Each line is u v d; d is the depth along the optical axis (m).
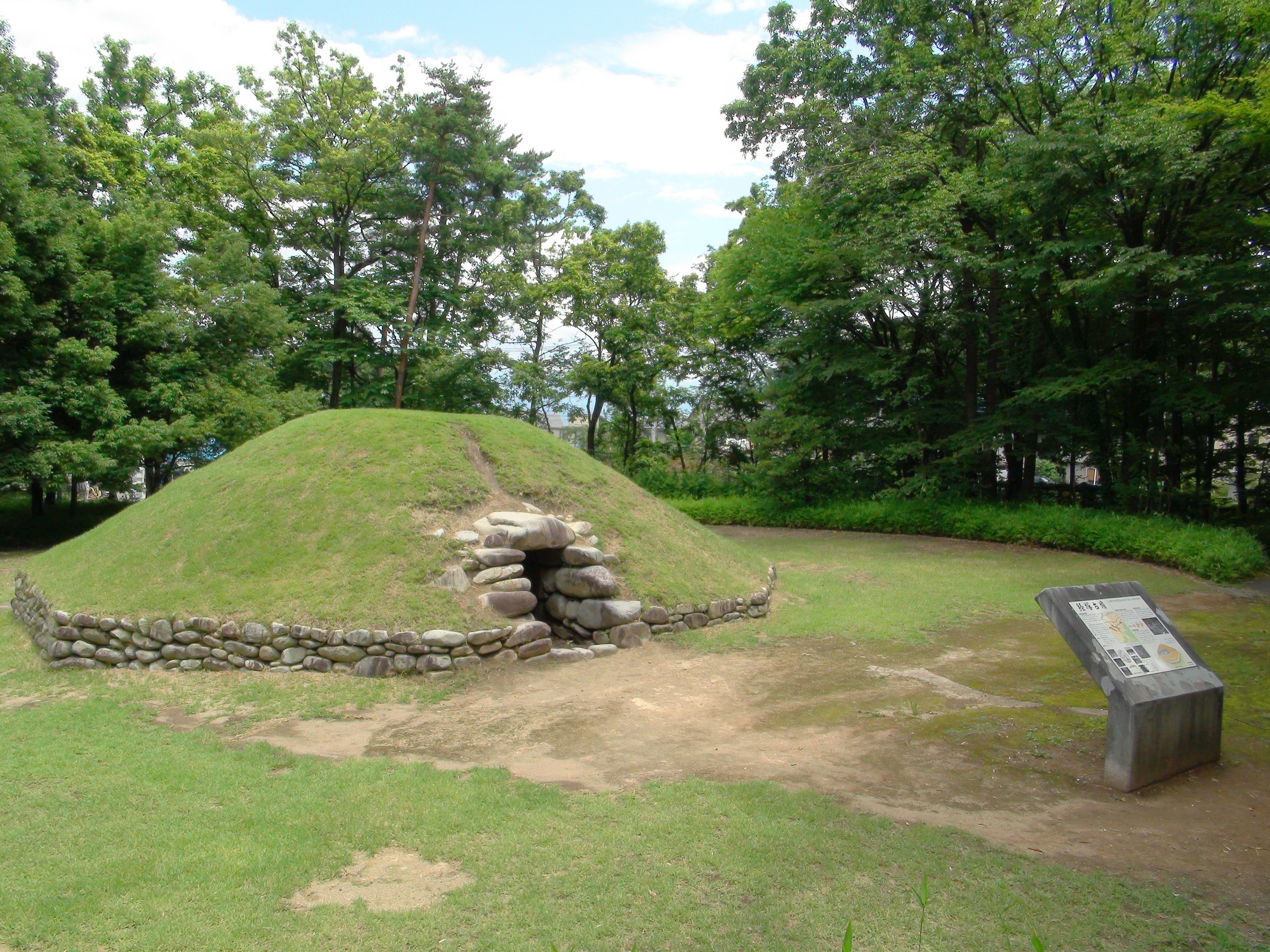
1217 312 13.91
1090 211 16.17
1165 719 4.86
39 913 3.28
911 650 8.25
